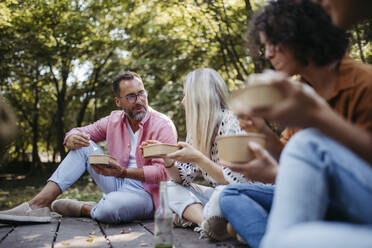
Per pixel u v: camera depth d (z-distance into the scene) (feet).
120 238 7.54
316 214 2.84
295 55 4.08
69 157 10.09
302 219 2.78
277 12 4.10
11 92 45.47
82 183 36.40
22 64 40.96
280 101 2.78
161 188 5.77
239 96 2.96
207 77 7.66
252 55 5.00
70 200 10.37
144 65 34.91
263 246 2.87
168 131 10.07
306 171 2.86
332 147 2.90
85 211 10.14
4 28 34.94
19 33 36.47
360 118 4.16
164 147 7.19
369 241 2.09
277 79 2.71
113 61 42.98
